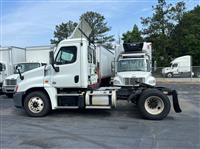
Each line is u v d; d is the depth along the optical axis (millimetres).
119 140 7184
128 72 14594
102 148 6523
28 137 7555
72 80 10352
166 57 49625
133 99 10289
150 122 9422
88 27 12141
